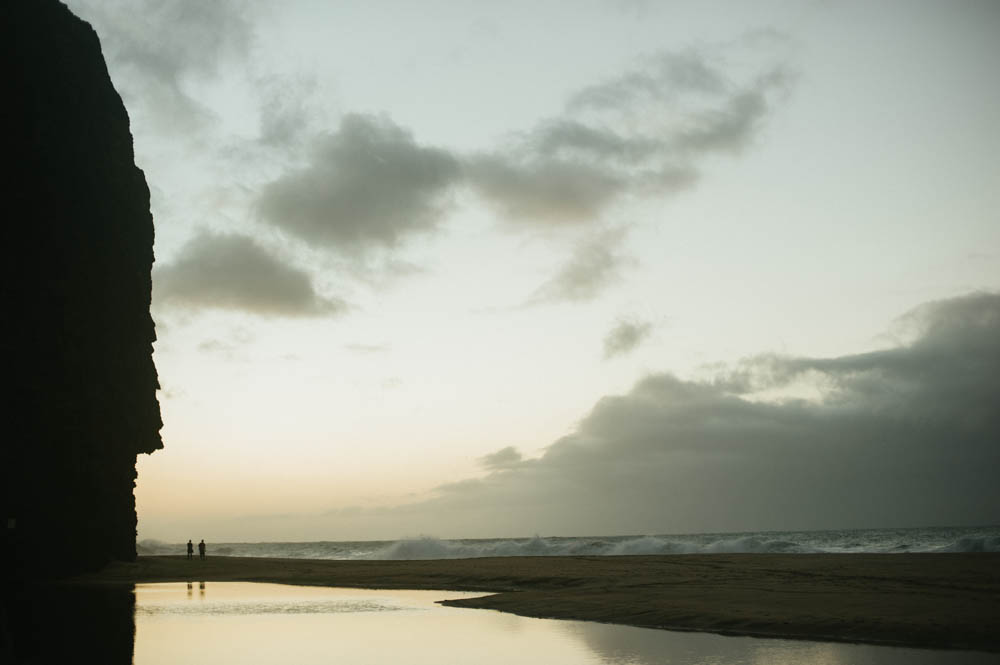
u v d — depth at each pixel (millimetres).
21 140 40688
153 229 59938
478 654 16672
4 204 39438
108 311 49688
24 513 40625
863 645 16453
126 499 53562
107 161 50625
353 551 135250
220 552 174125
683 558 46500
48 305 42688
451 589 36188
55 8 46594
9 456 39438
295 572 48906
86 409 46094
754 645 16922
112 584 41500
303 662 15914
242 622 23312
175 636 20203
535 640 18703
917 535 136750
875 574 28859
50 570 42906
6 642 18547
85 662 16141
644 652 16438
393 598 32000
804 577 29516
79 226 46062
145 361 56375
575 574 36625
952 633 16672
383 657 16469
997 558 34438
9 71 40375
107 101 51812
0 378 38875
